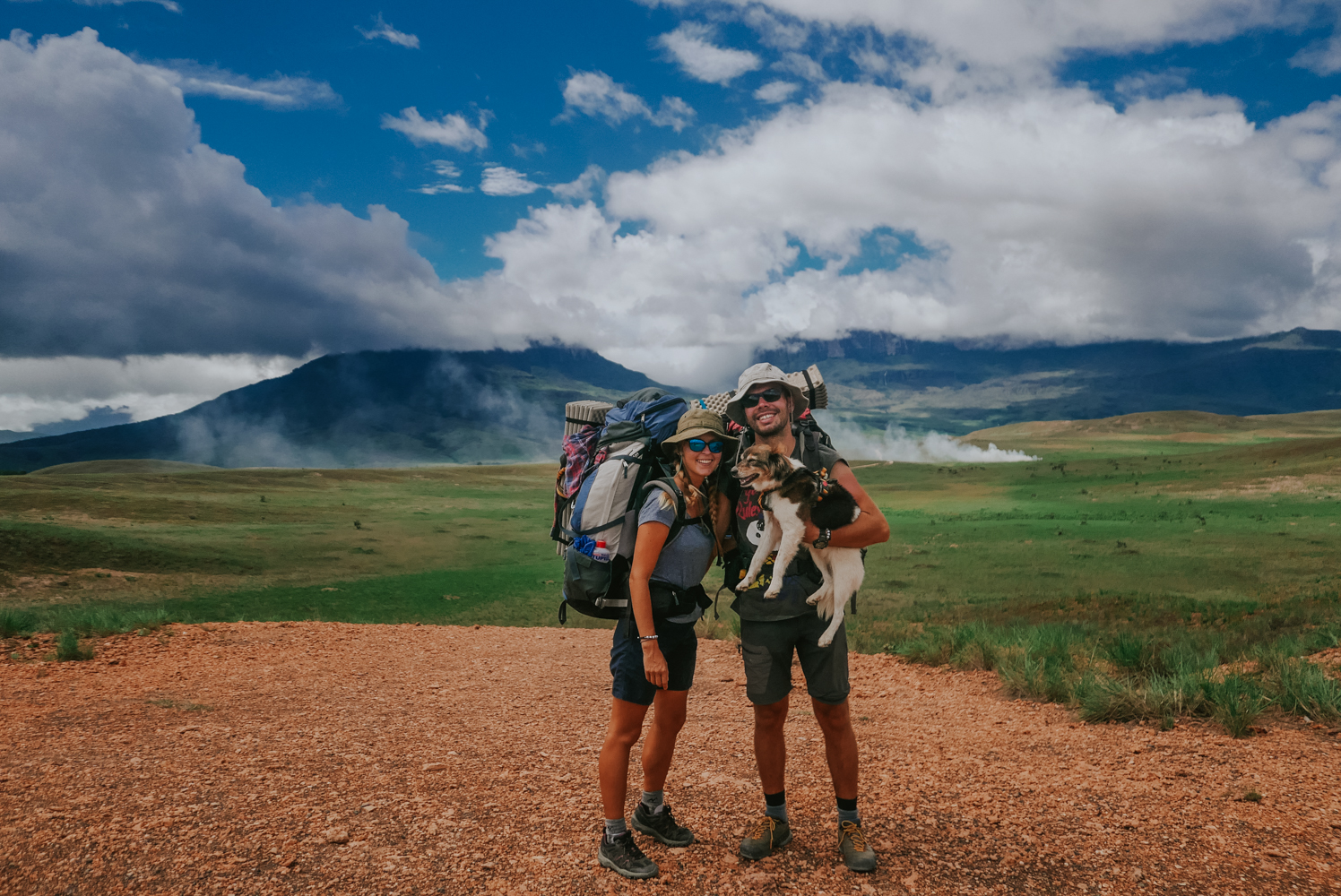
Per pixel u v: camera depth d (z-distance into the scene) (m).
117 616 10.25
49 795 3.64
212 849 3.07
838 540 2.91
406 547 68.69
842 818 3.01
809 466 3.17
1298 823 3.19
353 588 45.06
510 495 141.62
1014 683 6.85
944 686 7.34
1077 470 142.00
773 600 2.97
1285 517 74.62
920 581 43.81
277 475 146.12
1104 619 15.36
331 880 2.83
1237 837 3.08
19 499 80.75
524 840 3.20
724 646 10.00
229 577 49.03
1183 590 36.06
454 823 3.39
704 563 3.03
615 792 2.92
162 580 46.06
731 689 7.27
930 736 5.30
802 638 3.02
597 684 7.39
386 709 6.04
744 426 3.27
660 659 2.82
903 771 4.27
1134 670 6.98
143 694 6.24
